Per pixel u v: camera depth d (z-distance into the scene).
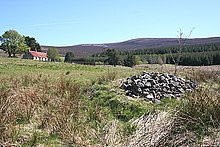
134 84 10.59
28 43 104.88
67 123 6.72
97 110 8.10
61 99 8.65
